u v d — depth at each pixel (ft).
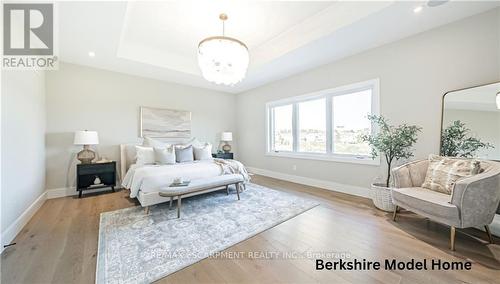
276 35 11.19
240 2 8.41
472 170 6.56
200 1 8.29
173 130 16.30
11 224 6.70
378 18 7.98
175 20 9.61
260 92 17.99
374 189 9.48
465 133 7.86
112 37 9.27
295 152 15.47
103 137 13.29
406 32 9.07
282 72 14.43
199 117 18.08
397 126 9.87
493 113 7.25
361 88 11.35
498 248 6.01
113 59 11.72
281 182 15.03
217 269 5.16
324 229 7.34
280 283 4.68
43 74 10.98
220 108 19.54
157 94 15.62
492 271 5.02
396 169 8.25
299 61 12.44
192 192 8.95
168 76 14.90
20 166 7.62
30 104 8.88
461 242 6.38
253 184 14.40
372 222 7.91
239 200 10.67
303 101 14.80
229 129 20.22
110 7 7.23
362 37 9.52
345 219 8.20
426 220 8.05
